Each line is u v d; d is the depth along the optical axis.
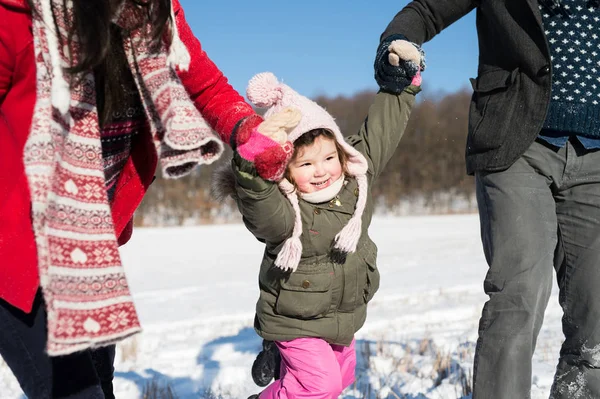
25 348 2.36
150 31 2.40
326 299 3.20
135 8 2.37
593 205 3.21
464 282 10.06
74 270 2.23
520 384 3.06
